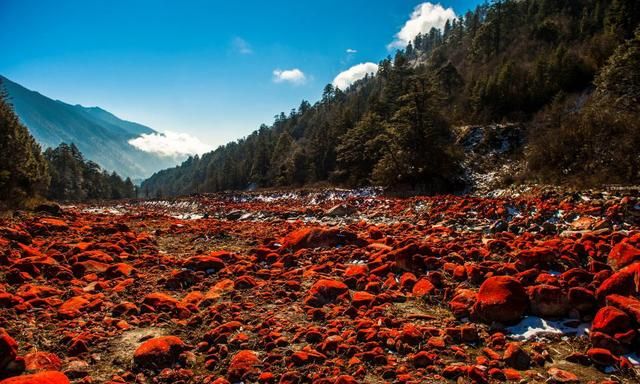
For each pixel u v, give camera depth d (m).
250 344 3.99
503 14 84.56
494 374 3.29
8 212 17.34
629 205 8.58
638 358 3.51
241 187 100.19
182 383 3.34
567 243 6.32
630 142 16.14
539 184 18.75
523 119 41.53
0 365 3.33
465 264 6.04
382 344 3.86
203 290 5.89
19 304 4.86
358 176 40.97
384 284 5.64
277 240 9.20
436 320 4.45
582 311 4.26
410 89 30.77
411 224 11.48
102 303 5.11
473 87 52.81
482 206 11.41
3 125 35.59
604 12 64.69
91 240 9.33
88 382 3.28
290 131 131.88
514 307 4.26
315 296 5.14
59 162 86.25
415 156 29.38
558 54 47.84
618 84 23.83
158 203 40.47
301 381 3.26
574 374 3.34
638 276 4.18
